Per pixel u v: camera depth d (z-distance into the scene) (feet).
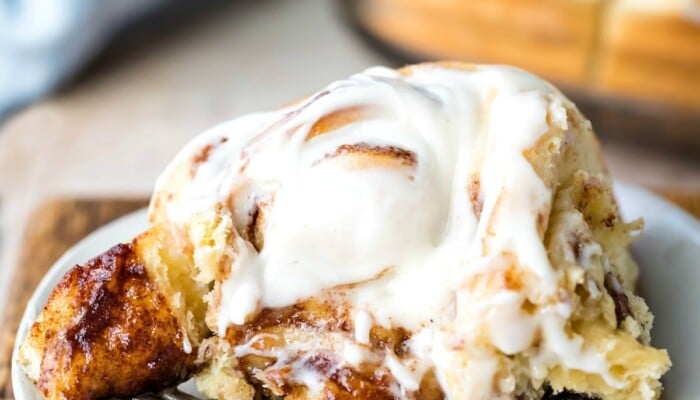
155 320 0.91
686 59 1.52
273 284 0.90
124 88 1.91
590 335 0.86
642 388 0.87
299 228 0.90
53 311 0.92
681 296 1.00
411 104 0.91
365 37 1.89
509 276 0.85
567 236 0.87
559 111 0.91
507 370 0.86
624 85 1.58
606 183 0.95
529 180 0.88
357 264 0.90
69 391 0.90
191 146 0.95
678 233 1.05
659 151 1.63
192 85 1.91
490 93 0.93
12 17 1.79
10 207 1.53
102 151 1.69
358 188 0.89
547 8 1.58
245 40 2.11
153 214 0.95
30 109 1.85
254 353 0.91
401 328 0.89
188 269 0.92
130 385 0.91
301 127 0.91
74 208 1.27
